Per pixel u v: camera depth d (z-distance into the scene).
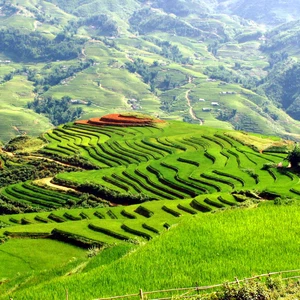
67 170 114.00
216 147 119.81
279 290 24.12
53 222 75.56
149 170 100.81
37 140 139.12
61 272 38.88
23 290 29.77
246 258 30.83
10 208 89.25
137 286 27.23
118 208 77.25
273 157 103.81
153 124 151.38
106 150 123.19
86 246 59.69
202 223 38.62
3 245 61.03
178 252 32.41
